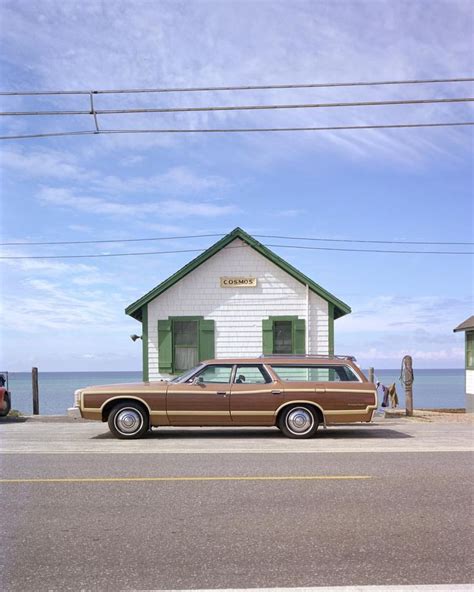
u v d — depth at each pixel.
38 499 7.25
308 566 5.10
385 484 8.02
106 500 7.20
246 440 12.59
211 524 6.23
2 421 18.64
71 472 8.88
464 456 10.30
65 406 41.78
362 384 13.16
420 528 6.09
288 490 7.67
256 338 21.64
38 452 10.85
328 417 12.97
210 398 12.90
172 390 12.95
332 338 21.62
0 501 7.17
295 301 21.75
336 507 6.87
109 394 12.95
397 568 5.06
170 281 21.48
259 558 5.28
